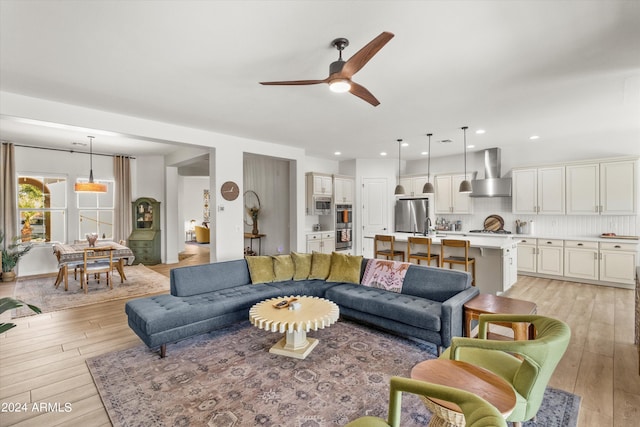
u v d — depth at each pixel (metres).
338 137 5.38
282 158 6.09
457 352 1.84
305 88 3.12
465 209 7.00
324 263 4.29
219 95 3.31
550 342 1.53
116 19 1.97
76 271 5.82
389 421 1.40
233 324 3.63
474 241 4.82
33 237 6.32
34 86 3.04
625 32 2.14
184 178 12.95
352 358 2.79
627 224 5.49
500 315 2.11
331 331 3.40
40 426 1.95
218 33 2.14
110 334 3.36
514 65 2.65
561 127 4.79
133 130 4.09
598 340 3.15
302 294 3.82
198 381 2.43
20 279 5.87
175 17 1.95
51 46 2.30
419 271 3.56
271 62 2.57
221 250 5.04
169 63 2.58
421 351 2.93
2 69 2.67
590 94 3.34
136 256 7.25
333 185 7.54
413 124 4.54
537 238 5.99
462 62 2.59
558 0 1.80
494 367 1.82
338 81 2.21
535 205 6.14
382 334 3.32
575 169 5.71
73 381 2.45
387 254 5.48
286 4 1.83
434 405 1.49
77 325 3.61
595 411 2.07
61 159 6.52
